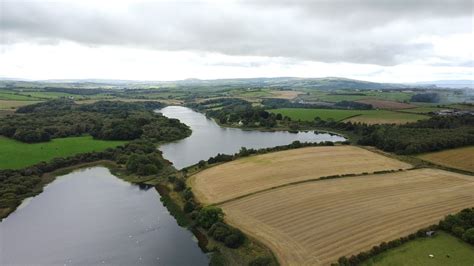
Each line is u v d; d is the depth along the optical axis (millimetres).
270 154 100438
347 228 53531
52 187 83125
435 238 49750
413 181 74875
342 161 92188
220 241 54156
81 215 66438
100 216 65938
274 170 84062
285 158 95250
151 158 96688
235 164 90812
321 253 47219
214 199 68438
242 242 52406
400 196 65812
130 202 73000
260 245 50719
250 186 73875
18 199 74500
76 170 96875
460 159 92500
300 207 61812
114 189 81500
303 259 46156
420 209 59688
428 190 69062
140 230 59938
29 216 66000
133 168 93500
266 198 66688
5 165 89500
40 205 71562
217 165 91250
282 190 70312
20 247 54219
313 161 91750
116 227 61094
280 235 52844
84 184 85250
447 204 61688
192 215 63312
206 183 77875
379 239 49844
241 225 56906
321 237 51312
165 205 70750
